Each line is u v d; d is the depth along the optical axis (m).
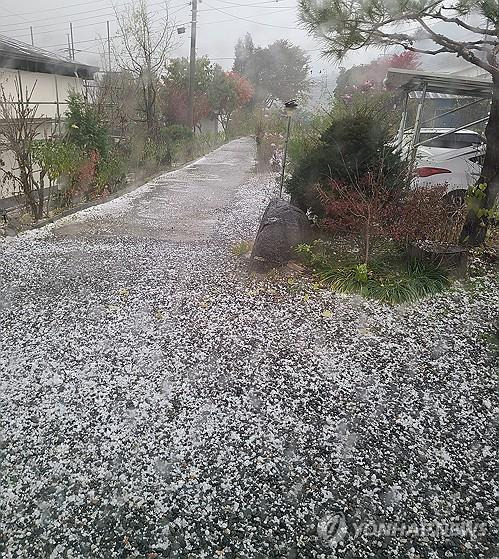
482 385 2.93
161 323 3.68
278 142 12.13
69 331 3.56
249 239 5.97
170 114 19.23
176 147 14.46
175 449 2.40
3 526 1.97
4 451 2.38
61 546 1.89
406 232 4.23
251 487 2.18
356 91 8.77
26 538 1.92
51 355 3.23
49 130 11.43
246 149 19.11
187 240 5.94
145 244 5.76
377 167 4.89
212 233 6.29
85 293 4.25
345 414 2.67
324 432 2.53
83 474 2.24
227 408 2.71
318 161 5.25
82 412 2.67
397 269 4.34
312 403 2.76
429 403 2.77
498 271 4.39
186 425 2.57
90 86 13.30
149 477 2.23
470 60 3.92
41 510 2.05
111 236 6.11
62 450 2.39
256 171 12.23
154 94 14.30
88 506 2.07
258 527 1.98
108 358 3.20
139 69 14.20
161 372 3.04
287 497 2.12
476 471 2.28
